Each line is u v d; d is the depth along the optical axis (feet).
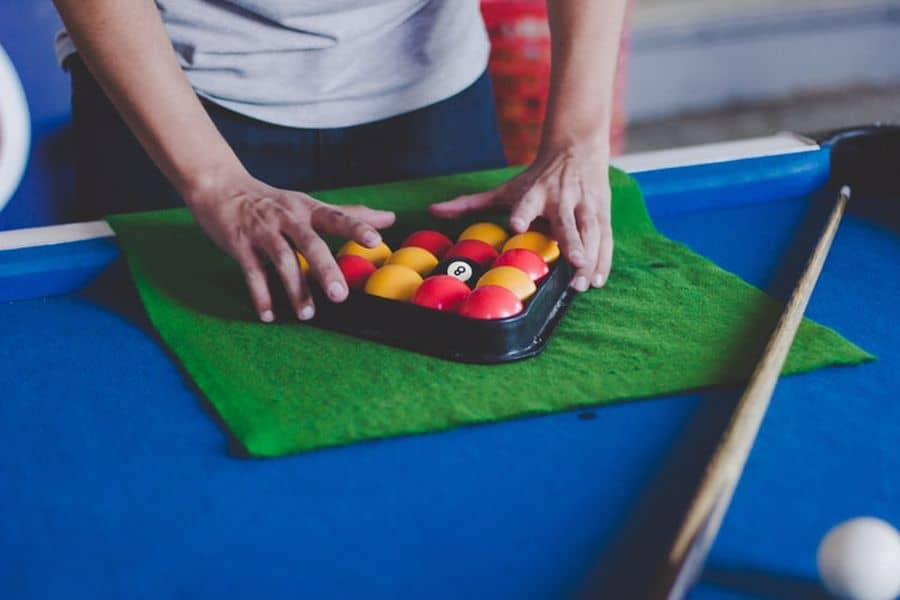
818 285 3.94
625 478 2.83
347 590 2.43
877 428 3.04
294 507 2.73
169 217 4.37
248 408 3.16
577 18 4.63
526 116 8.79
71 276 4.05
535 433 3.03
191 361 3.46
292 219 3.73
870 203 4.70
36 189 7.39
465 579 2.45
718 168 4.67
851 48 15.20
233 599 2.41
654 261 4.14
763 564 2.48
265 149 5.15
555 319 3.67
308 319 3.69
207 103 4.99
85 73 5.05
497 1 8.43
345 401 3.19
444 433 3.03
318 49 5.02
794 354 3.39
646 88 14.39
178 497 2.79
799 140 4.85
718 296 3.83
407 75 5.25
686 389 3.22
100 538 2.63
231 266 4.10
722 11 14.42
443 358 3.44
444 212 4.32
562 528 2.63
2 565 2.54
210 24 4.85
